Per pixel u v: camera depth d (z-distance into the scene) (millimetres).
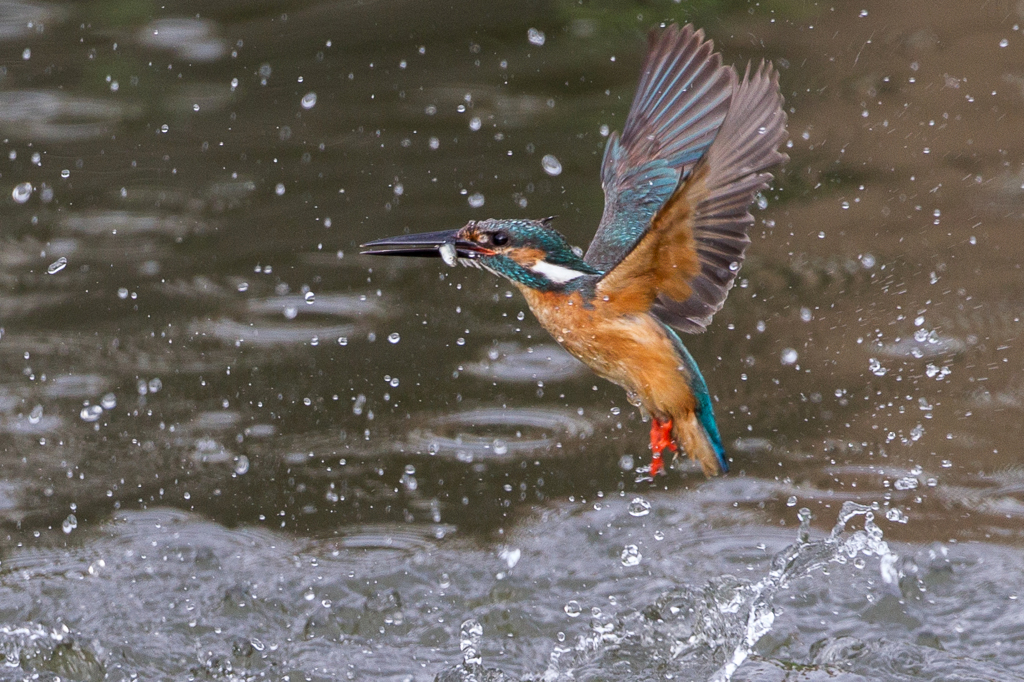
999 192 13984
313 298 12750
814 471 10273
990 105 15602
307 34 17984
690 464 10508
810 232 13656
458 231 7914
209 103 16328
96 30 17969
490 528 9805
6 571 9352
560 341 7789
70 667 8555
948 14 17984
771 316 12359
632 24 18016
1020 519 9609
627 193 8391
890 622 8781
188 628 8891
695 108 8422
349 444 10734
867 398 11109
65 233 13812
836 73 16484
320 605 9070
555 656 8648
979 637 8586
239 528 9828
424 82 16688
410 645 8773
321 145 15383
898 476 10133
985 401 10961
